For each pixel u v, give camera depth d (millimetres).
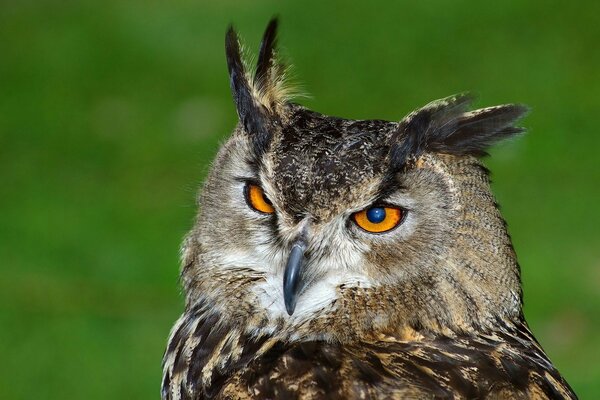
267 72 8156
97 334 14828
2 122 20266
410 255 7516
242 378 7062
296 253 7633
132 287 15859
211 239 8102
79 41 22609
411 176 7586
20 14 23766
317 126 7945
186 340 7980
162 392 8102
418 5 22984
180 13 23250
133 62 21875
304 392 6766
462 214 7461
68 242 16906
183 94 20797
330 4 23109
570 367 14125
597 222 16859
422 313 7477
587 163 18219
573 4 22500
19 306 15414
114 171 18781
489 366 7047
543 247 16344
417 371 6898
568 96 20016
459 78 20797
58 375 14250
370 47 21812
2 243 16906
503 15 22391
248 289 7844
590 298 15258
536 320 15031
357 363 6953
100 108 20562
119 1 23859
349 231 7660
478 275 7438
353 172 7641
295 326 7656
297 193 7695
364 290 7578
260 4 23297
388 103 20234
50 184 18516
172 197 18000
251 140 7965
